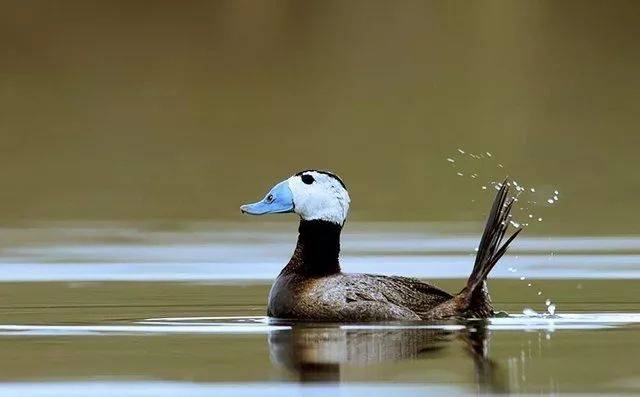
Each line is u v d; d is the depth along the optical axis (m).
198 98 33.41
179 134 31.14
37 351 12.22
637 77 34.38
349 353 11.98
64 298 15.83
